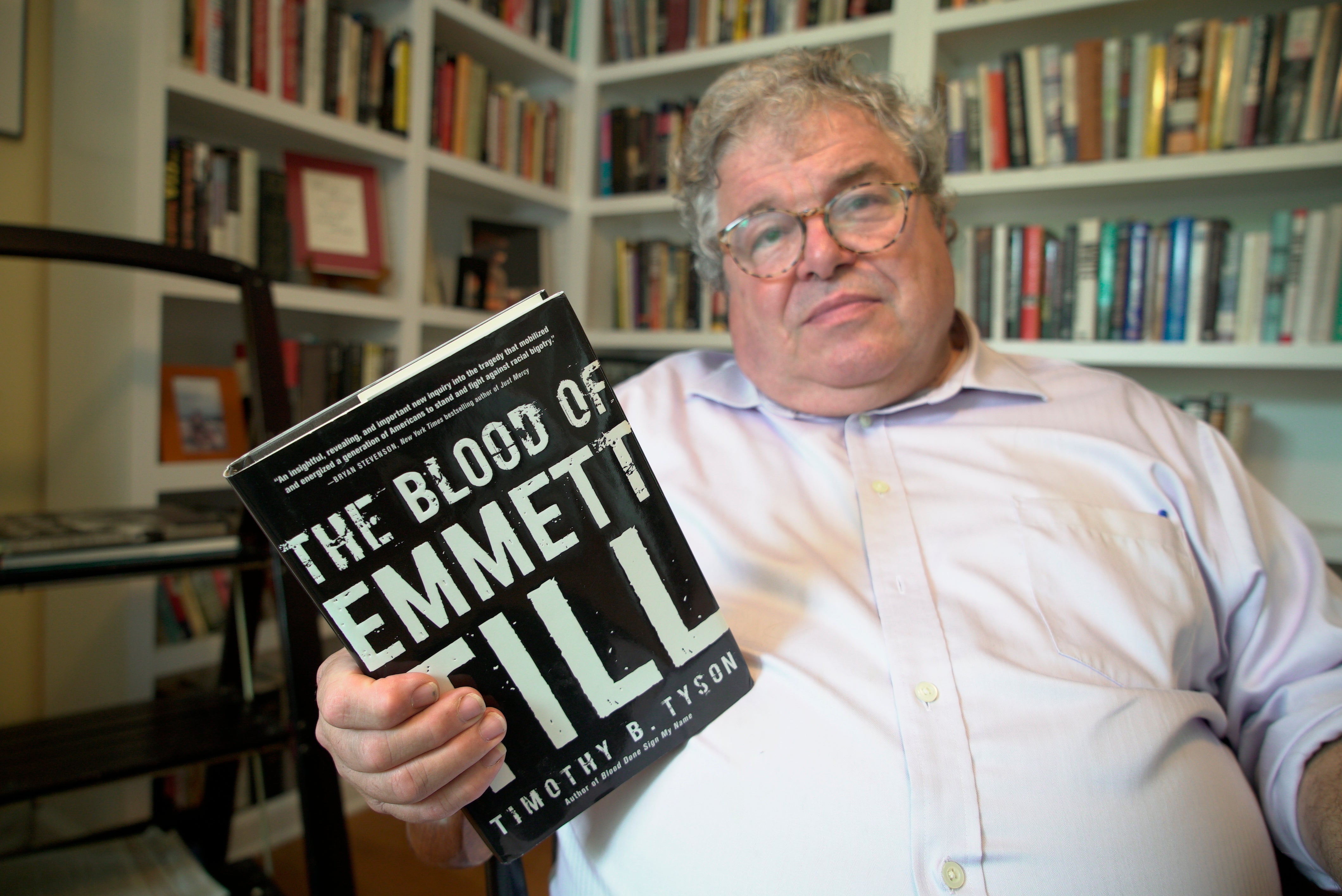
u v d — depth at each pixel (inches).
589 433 20.7
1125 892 23.3
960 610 27.5
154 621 55.1
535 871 50.4
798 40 75.1
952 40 69.9
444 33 77.1
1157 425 32.8
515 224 87.5
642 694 22.0
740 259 33.8
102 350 55.0
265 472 18.3
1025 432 32.4
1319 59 56.4
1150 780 24.6
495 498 20.1
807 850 23.7
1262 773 27.9
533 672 20.9
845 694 26.0
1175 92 61.0
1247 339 60.6
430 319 74.0
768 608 28.6
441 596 19.9
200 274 41.4
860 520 30.8
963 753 24.5
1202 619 28.9
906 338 31.7
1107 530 29.2
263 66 59.9
